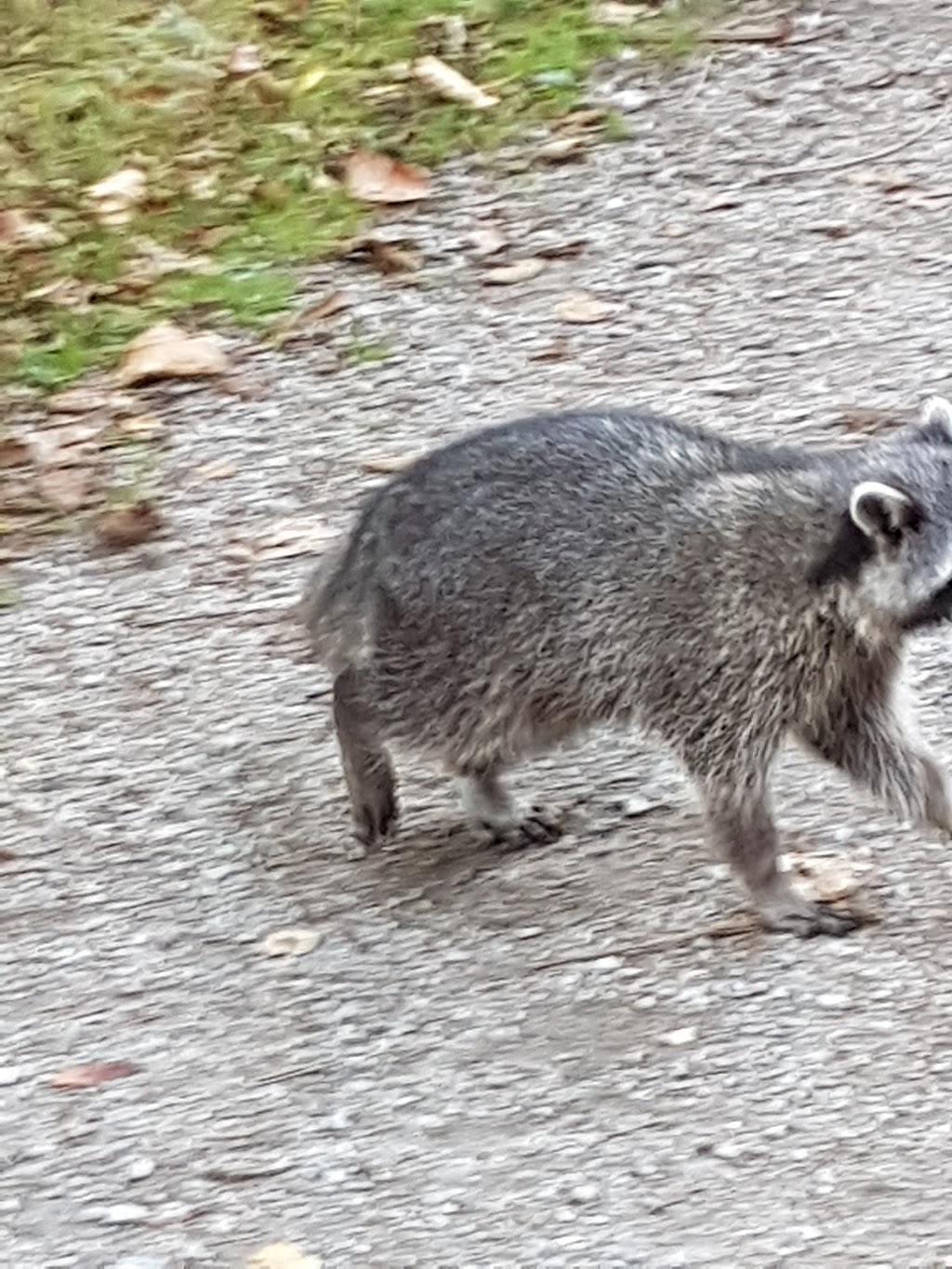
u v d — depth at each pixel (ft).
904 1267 8.21
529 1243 8.43
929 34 13.93
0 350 12.71
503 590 9.62
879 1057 8.86
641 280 12.59
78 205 13.61
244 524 11.50
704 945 9.38
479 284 12.73
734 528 9.46
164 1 15.14
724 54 14.01
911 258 12.41
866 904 9.47
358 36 14.56
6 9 15.15
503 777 10.18
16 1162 8.89
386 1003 9.30
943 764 9.87
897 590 9.34
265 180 13.62
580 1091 8.89
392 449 11.79
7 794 10.33
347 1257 8.45
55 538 11.59
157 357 12.44
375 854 9.96
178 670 10.82
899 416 11.47
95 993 9.47
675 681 9.52
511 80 14.07
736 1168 8.57
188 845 10.05
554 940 9.48
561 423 9.81
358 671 9.84
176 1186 8.75
